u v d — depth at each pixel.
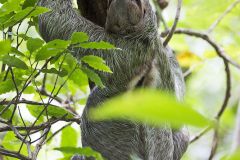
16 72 10.08
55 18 11.91
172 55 13.59
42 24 12.00
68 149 7.75
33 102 10.43
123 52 11.43
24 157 9.21
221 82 23.42
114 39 11.55
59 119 10.55
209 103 23.56
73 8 12.20
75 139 12.48
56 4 12.10
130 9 11.07
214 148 14.74
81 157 12.20
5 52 8.45
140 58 11.44
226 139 20.53
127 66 11.41
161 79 11.61
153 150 11.76
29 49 8.98
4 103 10.66
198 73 22.89
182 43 21.05
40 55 8.71
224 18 22.14
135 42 11.46
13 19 8.86
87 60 8.89
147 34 11.44
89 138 11.77
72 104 13.72
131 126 11.55
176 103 3.32
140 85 11.41
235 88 22.66
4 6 8.56
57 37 11.83
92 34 11.70
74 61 9.52
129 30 11.39
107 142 11.62
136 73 11.43
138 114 3.29
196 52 21.80
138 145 11.62
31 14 8.88
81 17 12.05
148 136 11.66
